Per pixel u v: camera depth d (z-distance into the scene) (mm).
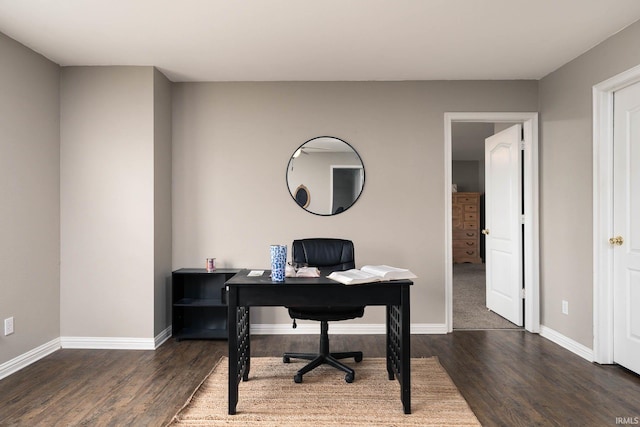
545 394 2633
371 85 4020
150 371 3020
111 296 3555
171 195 4000
